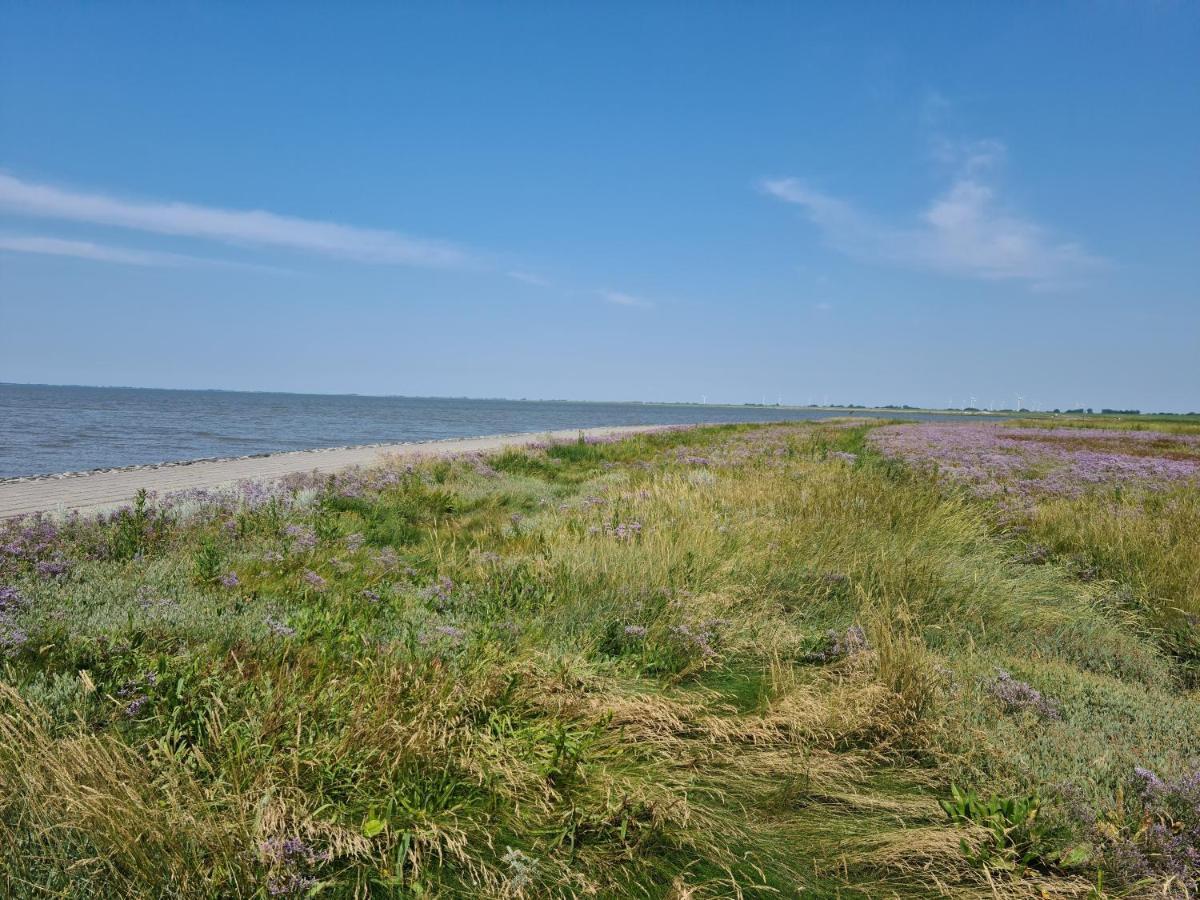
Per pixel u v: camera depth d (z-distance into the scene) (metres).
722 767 3.39
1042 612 5.60
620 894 2.56
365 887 2.45
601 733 3.50
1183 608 5.65
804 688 4.10
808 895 2.60
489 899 2.48
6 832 2.35
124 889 2.29
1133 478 13.45
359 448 27.59
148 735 3.12
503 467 16.33
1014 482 12.44
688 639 4.73
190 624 4.42
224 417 75.69
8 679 3.39
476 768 3.06
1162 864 2.71
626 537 7.14
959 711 3.75
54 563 5.65
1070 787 3.06
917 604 5.50
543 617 5.09
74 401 123.75
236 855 2.41
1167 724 3.72
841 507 8.30
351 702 3.39
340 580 6.08
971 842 2.79
